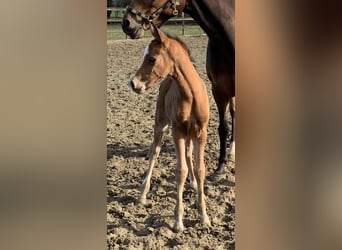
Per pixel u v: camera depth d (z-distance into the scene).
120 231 3.46
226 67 3.66
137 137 4.92
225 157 4.09
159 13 3.49
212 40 3.65
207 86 5.60
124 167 4.31
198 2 3.52
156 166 4.34
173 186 4.04
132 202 3.81
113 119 5.36
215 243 3.32
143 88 3.19
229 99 3.97
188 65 3.16
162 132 3.83
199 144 3.36
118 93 6.07
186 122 3.25
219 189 3.93
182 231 3.46
